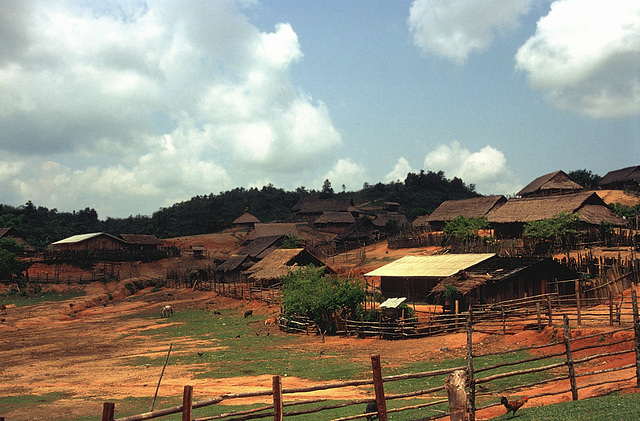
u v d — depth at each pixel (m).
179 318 54.88
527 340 26.36
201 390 23.06
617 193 92.88
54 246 103.12
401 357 27.36
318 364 27.47
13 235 98.69
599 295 33.31
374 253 84.31
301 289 39.75
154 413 10.12
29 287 76.50
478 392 14.63
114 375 28.58
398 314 33.91
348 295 36.56
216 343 38.22
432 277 41.03
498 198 83.44
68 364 33.34
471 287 34.38
